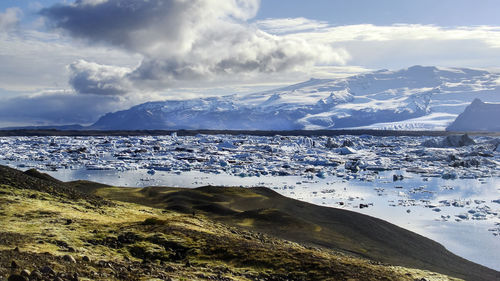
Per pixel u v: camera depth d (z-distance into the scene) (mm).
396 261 103875
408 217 184375
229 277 48594
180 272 46750
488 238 149000
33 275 30938
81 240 57562
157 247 58906
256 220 133125
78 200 95500
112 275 38000
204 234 67250
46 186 98438
